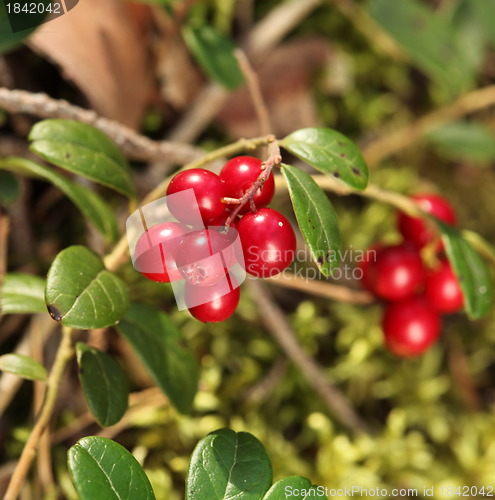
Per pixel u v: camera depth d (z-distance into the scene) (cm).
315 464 23
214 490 16
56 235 23
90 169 18
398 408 25
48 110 20
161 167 24
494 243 30
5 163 19
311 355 24
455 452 24
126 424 21
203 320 16
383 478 23
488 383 27
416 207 20
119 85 22
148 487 16
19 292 19
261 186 16
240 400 23
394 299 22
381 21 25
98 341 21
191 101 24
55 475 21
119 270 23
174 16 22
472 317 19
